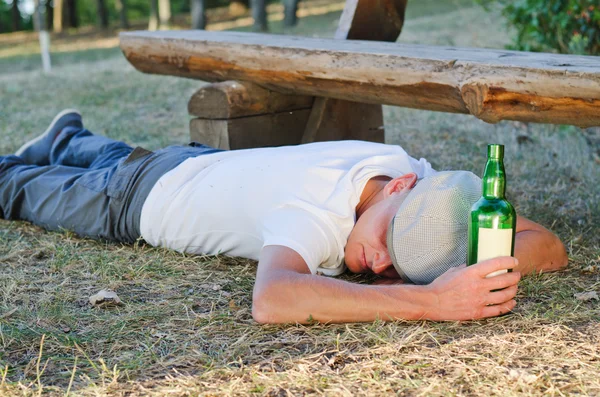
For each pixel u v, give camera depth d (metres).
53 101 7.50
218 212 2.92
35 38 23.58
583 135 5.03
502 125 5.53
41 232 3.47
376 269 2.54
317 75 3.69
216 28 20.41
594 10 5.20
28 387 2.05
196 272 2.93
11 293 2.72
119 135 5.77
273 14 23.91
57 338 2.34
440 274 2.44
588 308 2.51
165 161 3.19
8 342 2.30
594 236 3.29
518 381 2.00
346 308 2.33
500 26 9.26
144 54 4.46
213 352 2.25
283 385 2.03
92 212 3.30
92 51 15.65
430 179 2.50
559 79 2.78
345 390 1.98
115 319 2.48
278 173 2.75
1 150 5.35
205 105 4.14
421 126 5.62
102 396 1.99
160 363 2.18
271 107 4.22
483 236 2.30
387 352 2.19
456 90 3.14
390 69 3.37
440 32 9.97
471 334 2.30
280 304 2.33
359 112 4.54
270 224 2.58
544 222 3.51
